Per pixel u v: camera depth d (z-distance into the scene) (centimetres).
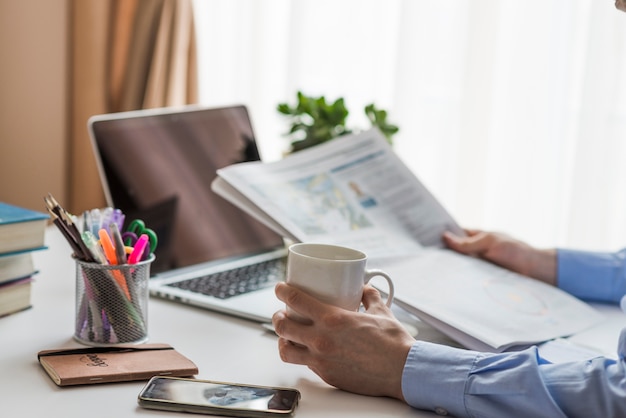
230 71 232
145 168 118
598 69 187
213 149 131
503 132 204
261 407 73
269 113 229
